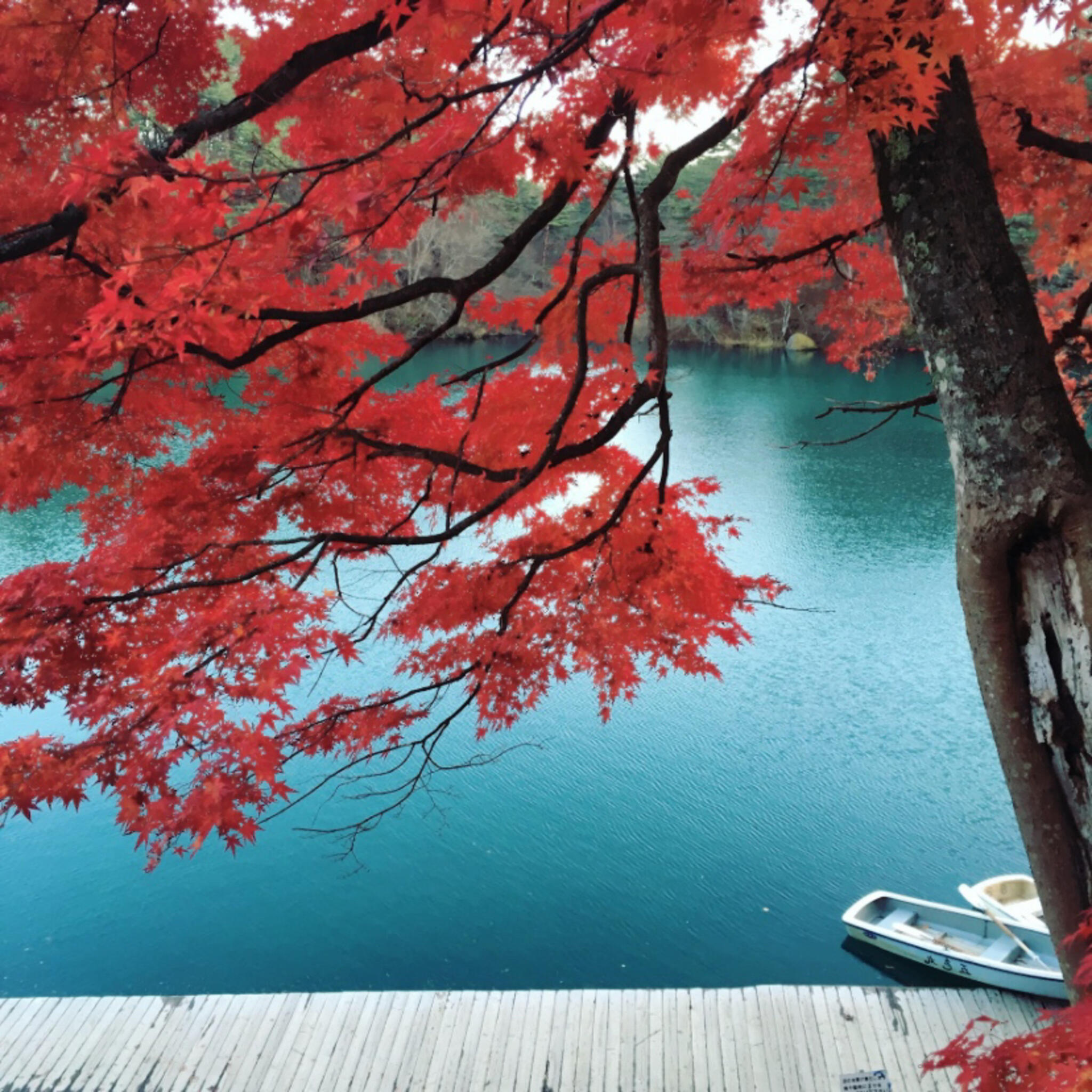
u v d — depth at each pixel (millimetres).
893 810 11656
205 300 2176
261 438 3336
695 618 3758
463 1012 7527
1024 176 4168
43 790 2281
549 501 11055
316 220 2193
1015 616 2127
